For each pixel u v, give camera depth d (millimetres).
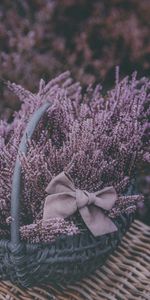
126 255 927
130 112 907
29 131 802
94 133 854
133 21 1574
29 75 1392
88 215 792
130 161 880
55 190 806
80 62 1544
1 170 849
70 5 1641
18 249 776
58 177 798
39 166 808
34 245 783
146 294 861
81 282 880
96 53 1596
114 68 1526
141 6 1631
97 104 923
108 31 1569
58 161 831
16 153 833
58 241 787
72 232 761
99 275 891
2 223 852
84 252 808
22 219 848
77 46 1534
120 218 860
